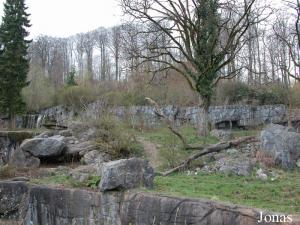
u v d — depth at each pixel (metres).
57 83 55.56
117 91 33.16
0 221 12.25
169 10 21.03
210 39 20.81
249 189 10.75
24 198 12.36
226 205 8.19
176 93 31.91
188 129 22.95
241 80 33.62
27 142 16.34
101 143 16.77
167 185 11.15
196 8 20.69
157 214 9.16
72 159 16.81
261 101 31.30
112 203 10.13
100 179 11.26
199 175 13.24
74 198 11.02
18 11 37.91
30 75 44.47
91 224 10.48
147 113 26.59
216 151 15.58
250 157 14.54
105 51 64.12
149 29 21.41
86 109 20.66
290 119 24.77
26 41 38.44
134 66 21.97
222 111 29.67
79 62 71.31
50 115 37.50
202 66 20.59
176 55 26.31
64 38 73.19
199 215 8.47
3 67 36.19
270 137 14.62
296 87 30.70
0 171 14.45
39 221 11.86
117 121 18.52
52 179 13.25
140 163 10.76
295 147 14.05
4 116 36.88
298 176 12.55
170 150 15.98
